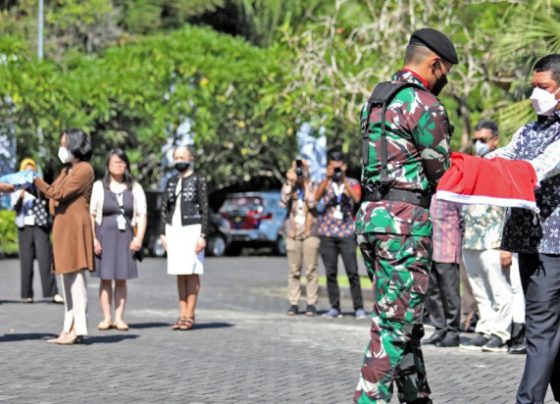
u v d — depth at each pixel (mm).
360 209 11188
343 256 24625
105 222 21250
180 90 48031
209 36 49875
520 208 12055
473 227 18844
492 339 18938
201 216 21734
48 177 52312
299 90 35875
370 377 10945
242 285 34125
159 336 20469
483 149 19047
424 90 10922
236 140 49500
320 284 31641
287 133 47312
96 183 21406
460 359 17891
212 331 21500
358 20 35906
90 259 18656
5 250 45625
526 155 12219
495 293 18797
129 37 61812
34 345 18703
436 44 11055
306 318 24641
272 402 13617
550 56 12148
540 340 11984
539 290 12000
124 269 21250
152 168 50781
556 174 11805
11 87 44625
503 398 14258
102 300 21531
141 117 49750
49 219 26797
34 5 60562
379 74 32562
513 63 27781
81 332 18938
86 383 14844
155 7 63969
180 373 15883
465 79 31656
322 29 36469
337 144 49000
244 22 63875
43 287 26688
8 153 45844
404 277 10883
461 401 14008
